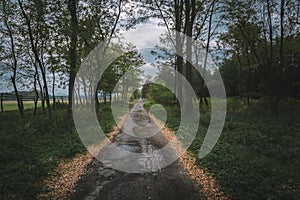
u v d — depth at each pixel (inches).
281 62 541.0
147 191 168.2
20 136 306.3
